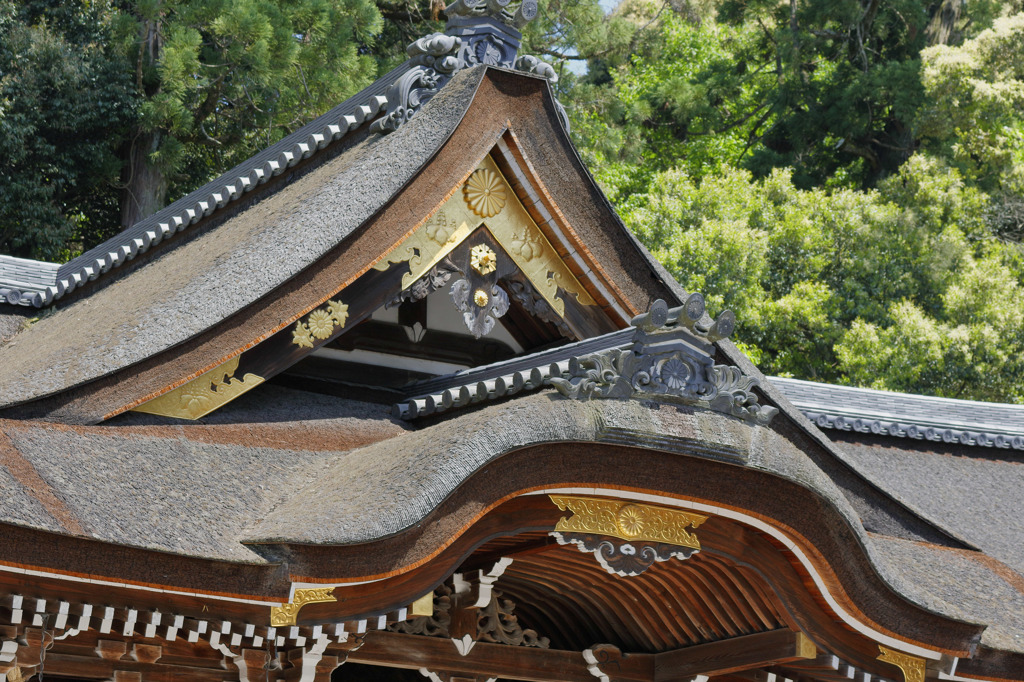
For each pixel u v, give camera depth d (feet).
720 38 192.03
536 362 34.14
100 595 26.08
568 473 29.84
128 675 29.86
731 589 35.68
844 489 38.45
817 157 171.63
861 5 168.66
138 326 33.04
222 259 36.27
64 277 53.98
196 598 26.99
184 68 111.86
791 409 37.68
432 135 35.32
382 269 34.40
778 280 135.03
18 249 119.24
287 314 32.94
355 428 35.12
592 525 31.01
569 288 36.88
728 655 36.52
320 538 26.35
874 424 52.34
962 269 135.95
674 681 38.58
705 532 32.07
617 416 29.73
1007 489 51.01
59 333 42.32
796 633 33.78
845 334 127.75
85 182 122.11
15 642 26.35
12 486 25.21
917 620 32.89
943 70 153.07
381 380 38.78
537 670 37.78
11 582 25.13
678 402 30.71
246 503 29.73
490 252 35.94
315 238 33.50
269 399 35.40
